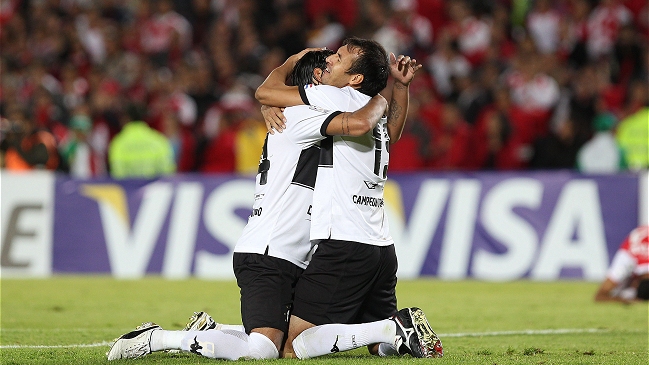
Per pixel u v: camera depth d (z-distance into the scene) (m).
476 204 33.81
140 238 34.28
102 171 43.69
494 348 17.31
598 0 55.38
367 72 15.16
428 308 25.42
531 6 56.50
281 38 54.69
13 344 17.94
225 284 31.67
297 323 14.70
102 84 50.41
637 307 25.78
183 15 58.88
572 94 46.22
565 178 33.69
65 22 58.47
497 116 42.53
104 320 22.55
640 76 49.34
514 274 33.41
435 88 50.59
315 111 14.65
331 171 14.88
